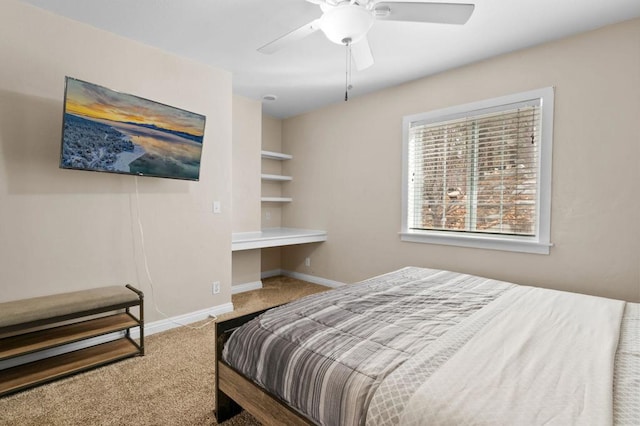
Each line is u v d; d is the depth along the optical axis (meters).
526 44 2.53
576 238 2.43
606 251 2.31
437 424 0.84
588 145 2.35
